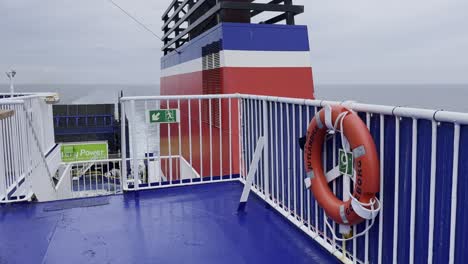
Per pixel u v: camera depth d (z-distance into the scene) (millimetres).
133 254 3324
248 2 6559
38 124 6906
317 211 3475
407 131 2350
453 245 2018
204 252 3344
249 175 4387
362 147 2541
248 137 5094
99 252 3369
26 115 5457
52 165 7938
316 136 3188
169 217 4184
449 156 2035
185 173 8680
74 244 3531
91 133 20641
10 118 5012
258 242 3535
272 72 6227
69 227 3924
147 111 4922
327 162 3238
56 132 20156
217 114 6418
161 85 12328
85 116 20641
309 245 3455
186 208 4457
